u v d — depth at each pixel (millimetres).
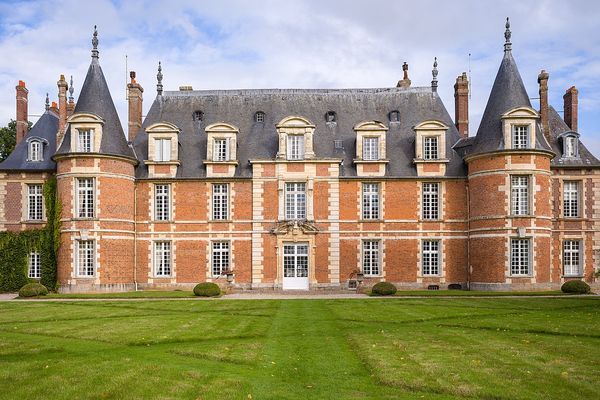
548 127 39125
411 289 37031
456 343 16109
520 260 35094
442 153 37531
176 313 23359
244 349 15414
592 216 38156
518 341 16422
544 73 39156
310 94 41719
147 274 37438
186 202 37781
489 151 35375
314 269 37156
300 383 12117
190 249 37625
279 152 37438
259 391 11508
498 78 37406
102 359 14297
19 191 38375
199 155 38562
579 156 38969
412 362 13695
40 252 36875
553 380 12047
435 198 37781
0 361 14133
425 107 40844
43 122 40531
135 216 37719
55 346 15906
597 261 38062
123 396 11211
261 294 33938
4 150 53969
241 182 37750
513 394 11148
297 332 18266
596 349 15172
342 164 37906
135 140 39656
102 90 37344
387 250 37375
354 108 41000
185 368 13336
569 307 25047
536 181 35219
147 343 16406
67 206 35750
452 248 37250
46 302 28578
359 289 35500
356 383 12102
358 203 37500
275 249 37344
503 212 35031
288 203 37719
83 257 35500
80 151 35719
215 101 41469
